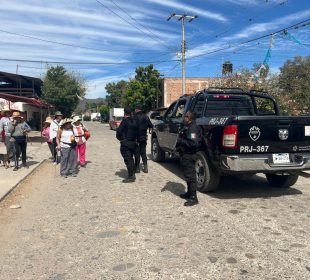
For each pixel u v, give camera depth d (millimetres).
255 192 7840
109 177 9852
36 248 4875
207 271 4078
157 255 4539
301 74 38812
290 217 6004
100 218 6113
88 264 4336
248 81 23969
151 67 49125
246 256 4465
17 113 10898
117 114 46781
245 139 6742
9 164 11719
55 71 50656
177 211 6422
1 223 5969
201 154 7566
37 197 7785
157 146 12023
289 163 6977
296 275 3959
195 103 9039
